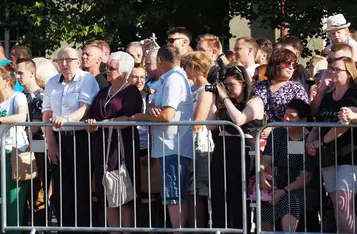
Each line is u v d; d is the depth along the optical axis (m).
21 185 10.91
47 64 12.60
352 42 12.24
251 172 10.20
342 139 9.81
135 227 10.30
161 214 11.05
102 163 10.45
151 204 10.95
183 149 10.33
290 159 10.10
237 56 12.15
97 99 10.62
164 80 10.30
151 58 11.62
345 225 9.85
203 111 10.41
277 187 10.14
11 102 10.98
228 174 10.16
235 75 10.08
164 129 10.30
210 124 10.02
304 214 9.98
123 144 10.41
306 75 11.87
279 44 12.32
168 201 10.34
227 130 10.14
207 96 10.42
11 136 10.83
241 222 10.18
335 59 9.91
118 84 10.57
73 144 10.65
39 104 11.81
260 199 10.00
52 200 11.19
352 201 9.81
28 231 11.02
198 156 10.45
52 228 10.46
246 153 10.12
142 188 10.87
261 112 10.16
